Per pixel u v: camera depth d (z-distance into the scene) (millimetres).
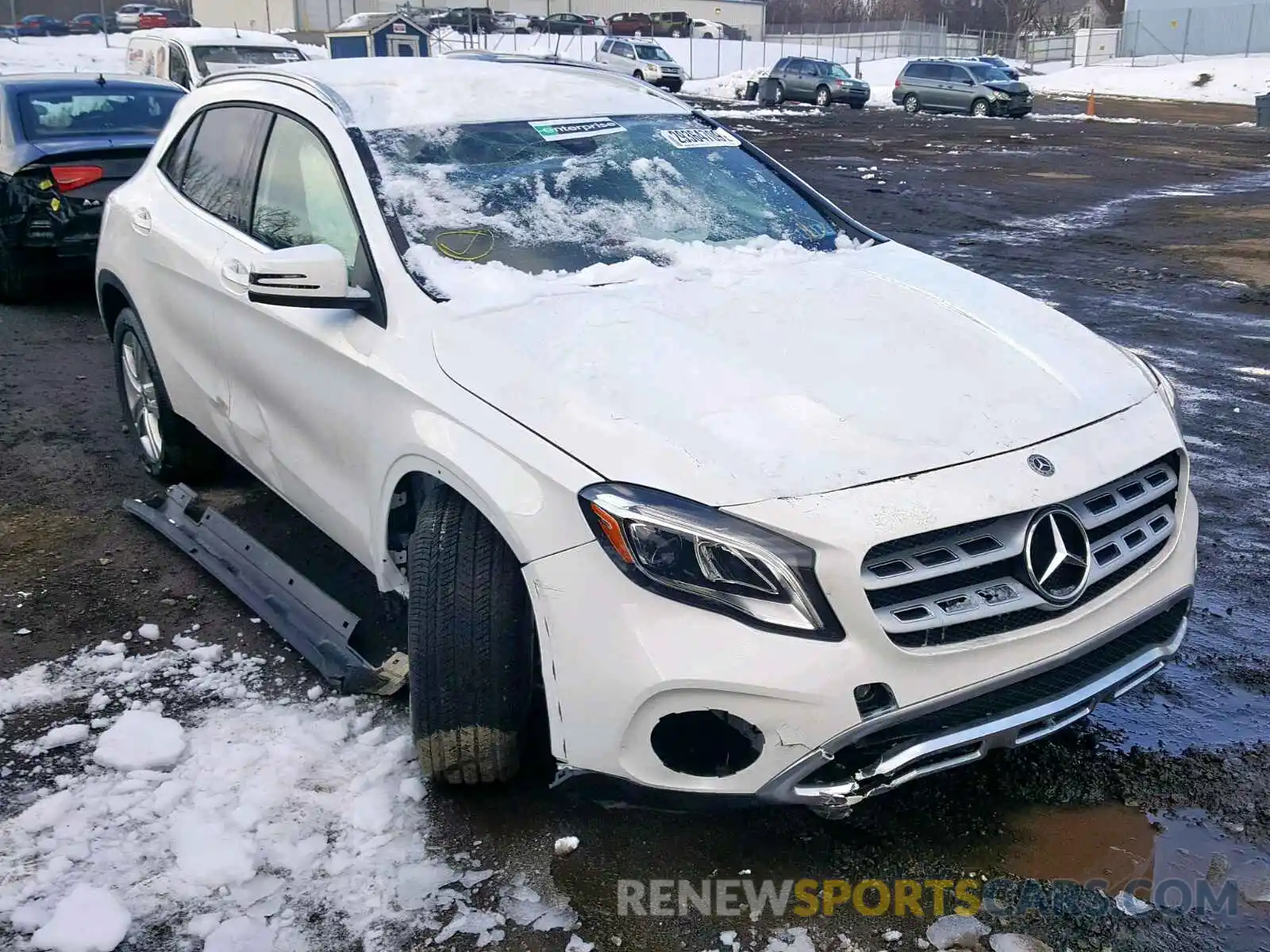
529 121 4035
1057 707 2631
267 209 3949
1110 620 2697
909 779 2529
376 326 3246
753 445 2568
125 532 4711
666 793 2535
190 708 3408
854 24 75000
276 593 3969
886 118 34562
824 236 4059
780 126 30594
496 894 2654
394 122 3775
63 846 2793
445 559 2768
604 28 58281
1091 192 17781
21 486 5215
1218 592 4332
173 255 4359
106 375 7020
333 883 2682
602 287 3322
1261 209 15898
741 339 3008
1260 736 3344
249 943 2504
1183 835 2893
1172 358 7793
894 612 2439
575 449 2592
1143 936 2547
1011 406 2834
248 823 2861
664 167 4062
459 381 2900
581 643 2504
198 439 4945
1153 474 2916
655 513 2445
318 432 3482
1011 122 33875
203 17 58281
